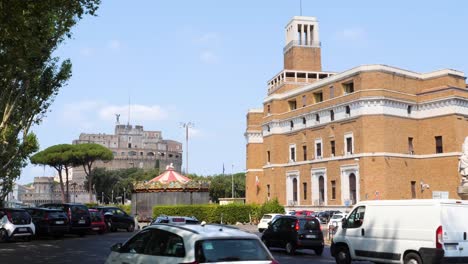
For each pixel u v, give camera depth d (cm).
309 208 6675
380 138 5644
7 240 2589
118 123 18900
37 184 16038
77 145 9369
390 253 1526
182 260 805
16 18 1545
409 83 6028
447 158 5681
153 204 5353
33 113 2903
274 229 2408
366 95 5728
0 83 2502
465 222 1454
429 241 1418
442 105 5803
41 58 2475
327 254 2316
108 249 2198
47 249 2197
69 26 2333
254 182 8325
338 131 6191
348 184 5934
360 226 1650
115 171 13788
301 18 8525
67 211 2972
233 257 799
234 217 5369
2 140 2627
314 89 6781
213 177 12138
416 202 1485
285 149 7394
